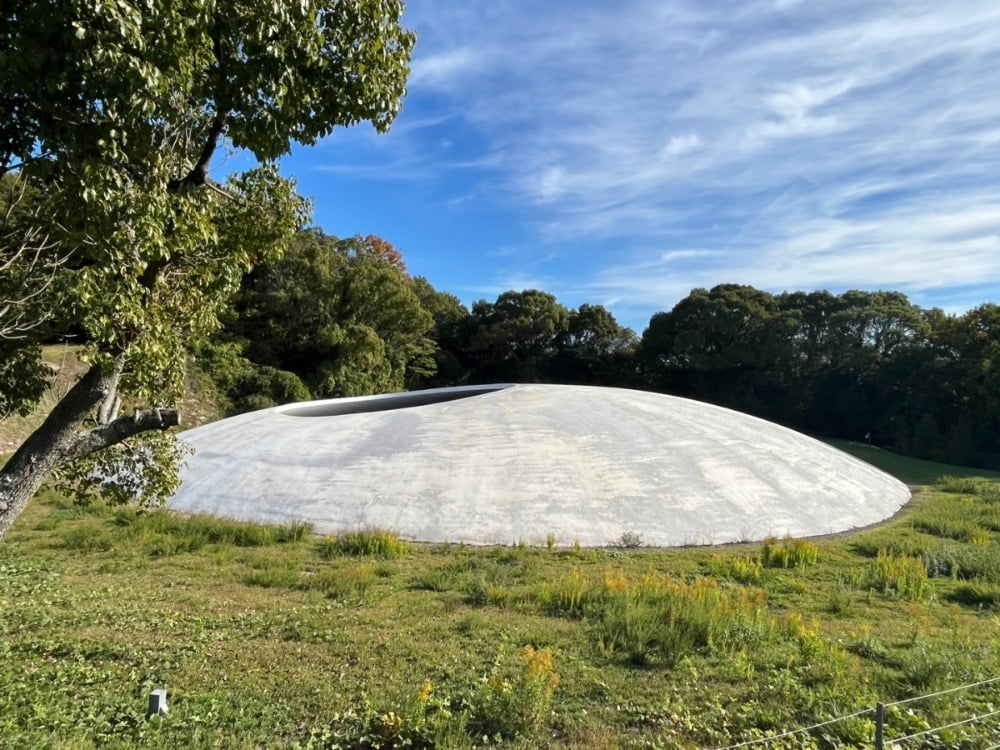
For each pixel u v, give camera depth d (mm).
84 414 5016
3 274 5438
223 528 12250
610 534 12422
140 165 4609
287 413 19234
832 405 40812
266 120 5043
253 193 6602
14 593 8352
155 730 4758
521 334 51969
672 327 47250
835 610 8492
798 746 4625
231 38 4715
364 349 37344
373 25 5438
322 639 6895
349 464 14539
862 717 5004
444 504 13047
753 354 43000
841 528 13969
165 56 3979
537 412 16719
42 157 4121
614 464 14297
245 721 4992
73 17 3453
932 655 6195
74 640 6648
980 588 9156
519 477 13695
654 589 8352
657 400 19047
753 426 18391
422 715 4949
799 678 5902
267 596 8648
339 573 9719
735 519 13148
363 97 5492
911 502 17812
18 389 5719
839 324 40625
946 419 33281
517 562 10844
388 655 6457
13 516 4758
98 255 4438
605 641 6906
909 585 9297
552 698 5445
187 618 7520
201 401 31375
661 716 5184
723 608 7496
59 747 4387
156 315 5129
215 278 6074
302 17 4848
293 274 36719
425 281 58719
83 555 10703
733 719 5109
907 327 38469
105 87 3637
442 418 16422
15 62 3498
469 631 7211
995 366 29266
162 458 6707
